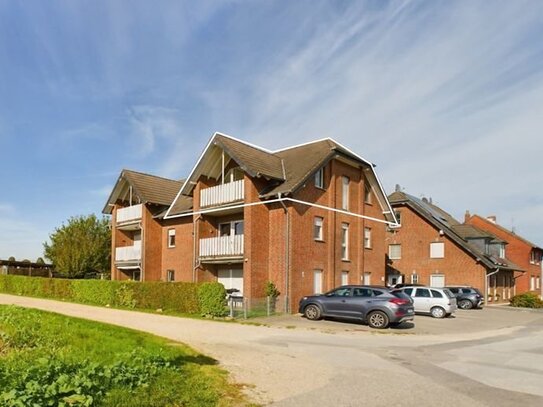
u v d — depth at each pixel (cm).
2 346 942
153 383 698
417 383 851
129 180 3153
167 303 2189
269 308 2183
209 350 1092
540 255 5431
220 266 2742
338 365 1004
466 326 2011
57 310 1988
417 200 4316
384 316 1798
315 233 2492
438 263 3869
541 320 2423
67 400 569
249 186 2355
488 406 715
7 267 5006
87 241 4216
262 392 738
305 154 2633
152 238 3072
